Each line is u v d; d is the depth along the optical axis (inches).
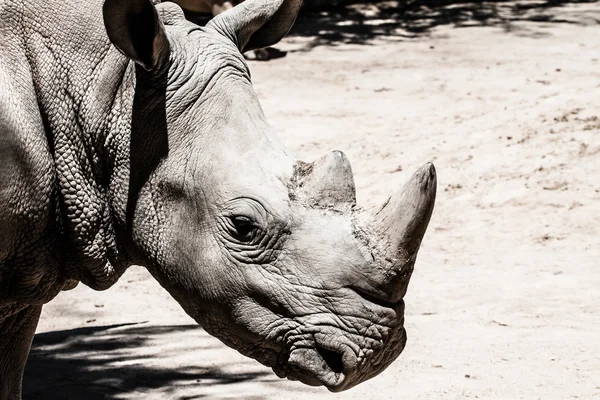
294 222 303.3
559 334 549.6
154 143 317.4
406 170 887.1
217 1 1349.7
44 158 316.2
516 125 943.7
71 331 598.9
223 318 313.9
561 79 1266.0
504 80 1274.6
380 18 1780.3
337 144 993.5
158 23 302.5
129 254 331.9
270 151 312.2
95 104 320.2
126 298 676.7
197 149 313.9
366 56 1456.7
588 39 1549.0
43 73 317.7
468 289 642.2
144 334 590.2
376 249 296.2
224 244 308.5
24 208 313.3
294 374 310.2
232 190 307.9
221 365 530.0
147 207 319.9
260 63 1406.3
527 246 729.6
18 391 374.0
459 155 900.6
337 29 1670.8
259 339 308.2
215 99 316.5
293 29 1673.2
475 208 800.9
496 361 510.0
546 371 493.7
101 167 324.5
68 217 325.1
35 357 546.6
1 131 302.8
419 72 1339.8
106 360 539.2
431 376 491.5
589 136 888.9
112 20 297.4
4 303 334.6
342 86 1268.5
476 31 1632.6
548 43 1521.9
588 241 729.0
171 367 525.7
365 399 463.5
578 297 617.0
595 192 800.9
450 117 1064.2
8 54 314.2
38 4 319.3
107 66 320.2
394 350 304.8
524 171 846.5
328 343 298.5
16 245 318.7
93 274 335.0
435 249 736.3
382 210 298.2
